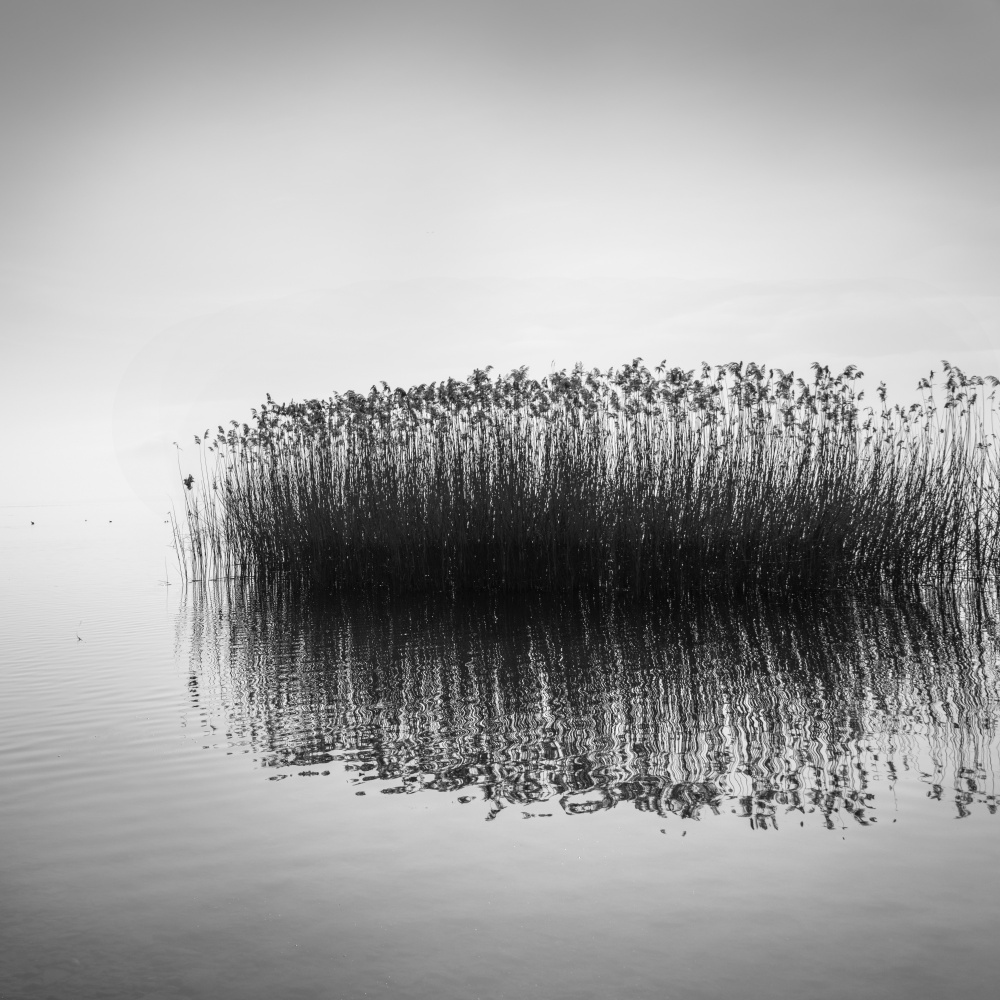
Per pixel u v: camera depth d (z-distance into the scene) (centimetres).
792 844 353
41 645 857
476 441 1223
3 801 429
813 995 252
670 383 1127
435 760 485
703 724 537
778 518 1069
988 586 1042
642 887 322
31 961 282
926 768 438
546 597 1106
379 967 274
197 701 625
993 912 295
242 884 334
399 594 1186
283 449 1412
